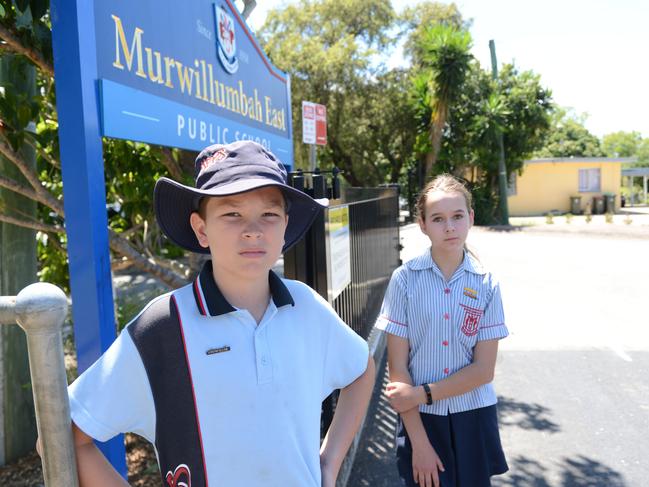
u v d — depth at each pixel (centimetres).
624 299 718
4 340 321
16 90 263
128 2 199
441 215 204
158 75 223
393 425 373
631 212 2675
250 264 123
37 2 217
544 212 2747
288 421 122
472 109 2098
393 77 2333
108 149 370
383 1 2377
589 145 4425
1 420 322
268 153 132
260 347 121
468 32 1856
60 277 430
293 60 2169
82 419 112
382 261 539
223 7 305
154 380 116
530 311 663
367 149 2466
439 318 204
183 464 115
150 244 456
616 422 372
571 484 301
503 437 354
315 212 152
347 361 143
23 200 310
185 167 393
